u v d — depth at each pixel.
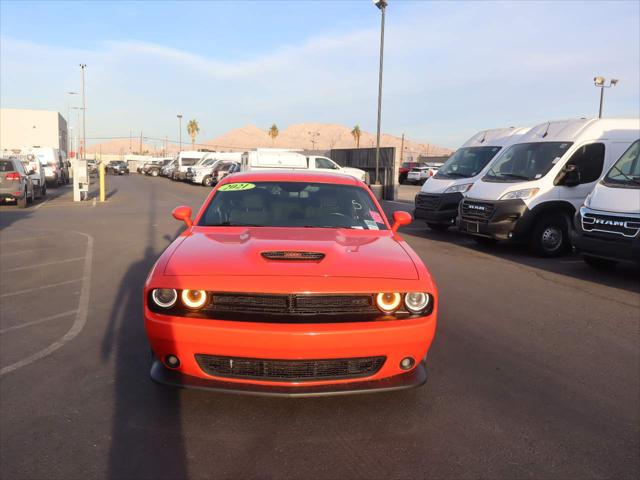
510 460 2.93
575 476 2.79
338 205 4.67
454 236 12.30
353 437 3.15
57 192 29.16
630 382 4.04
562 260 9.27
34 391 3.73
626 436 3.22
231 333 3.00
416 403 3.60
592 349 4.74
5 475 2.72
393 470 2.82
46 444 3.03
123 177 52.66
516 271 8.20
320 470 2.81
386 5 22.25
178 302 3.14
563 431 3.26
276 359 3.03
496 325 5.39
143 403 3.55
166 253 3.64
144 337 4.88
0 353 4.46
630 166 7.82
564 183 9.52
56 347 4.61
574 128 10.05
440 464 2.88
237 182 4.97
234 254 3.49
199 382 3.13
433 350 4.64
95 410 3.45
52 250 9.68
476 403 3.62
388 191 23.64
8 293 6.52
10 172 18.02
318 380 3.09
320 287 3.09
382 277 3.25
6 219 14.86
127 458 2.90
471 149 13.36
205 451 2.98
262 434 3.17
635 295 6.76
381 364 3.16
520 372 4.18
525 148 10.52
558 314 5.84
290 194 4.79
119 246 10.16
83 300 6.19
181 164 42.44
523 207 9.42
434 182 12.94
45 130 64.44
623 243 7.19
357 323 3.08
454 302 6.26
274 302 3.09
